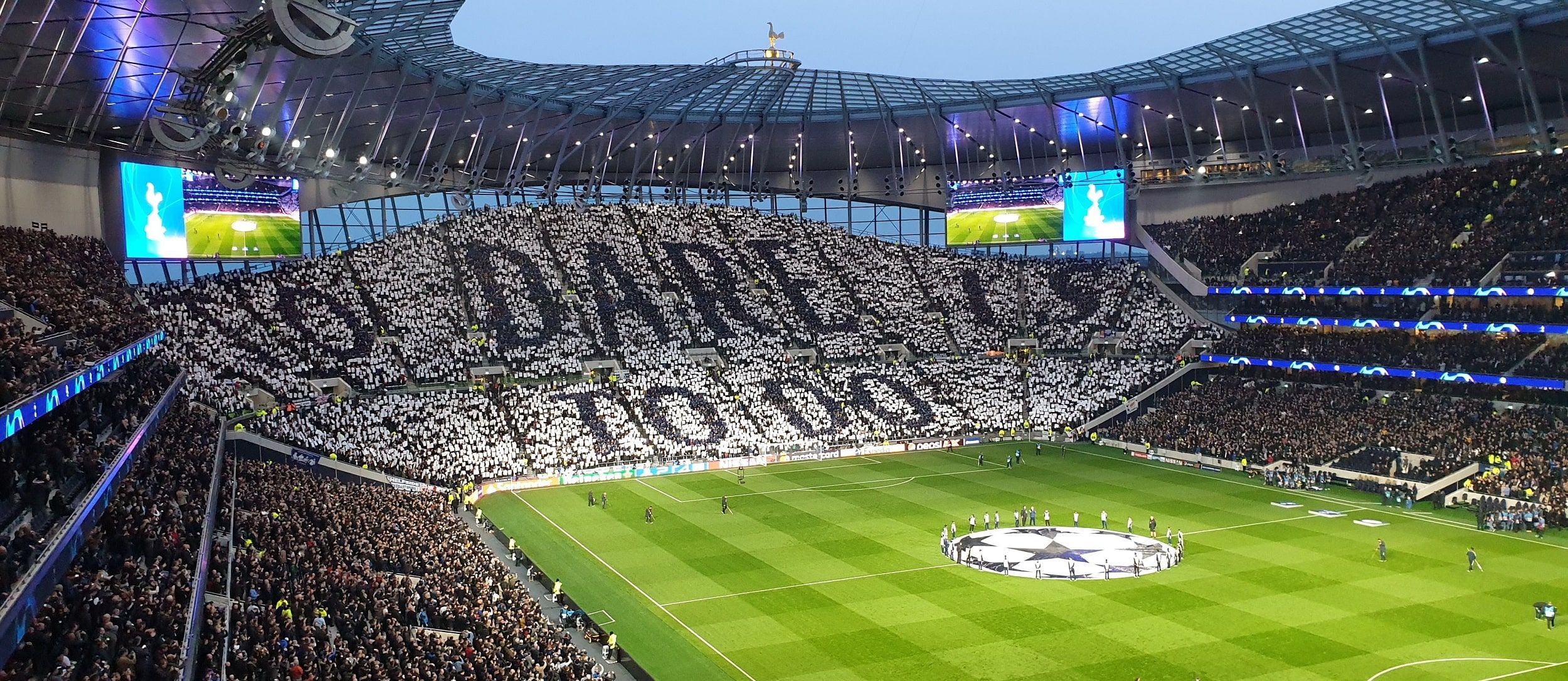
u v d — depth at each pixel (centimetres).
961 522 6731
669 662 4306
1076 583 5328
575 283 10819
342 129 7669
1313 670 4125
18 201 6956
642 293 10956
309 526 5059
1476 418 8006
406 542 5066
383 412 8038
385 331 9262
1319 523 6619
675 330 10512
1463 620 4691
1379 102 9744
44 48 5684
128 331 4903
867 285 11800
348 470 7106
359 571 4491
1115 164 12038
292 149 7538
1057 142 11600
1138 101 10181
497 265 10688
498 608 4372
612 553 5994
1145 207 12044
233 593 3981
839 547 6088
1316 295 9712
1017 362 10856
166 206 8175
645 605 5044
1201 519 6762
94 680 2438
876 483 8044
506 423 8488
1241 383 9862
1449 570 5506
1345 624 4659
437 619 4097
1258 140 11138
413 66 7900
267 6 3612
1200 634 4553
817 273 11875
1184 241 11244
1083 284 11669
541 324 10081
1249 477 8219
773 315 11088
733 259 11825
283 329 8662
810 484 8025
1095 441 9788
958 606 4975
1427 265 8825
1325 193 10750
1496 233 8731
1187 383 10219
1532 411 7919
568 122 10412
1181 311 10969
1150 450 9100
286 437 7138
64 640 2594
